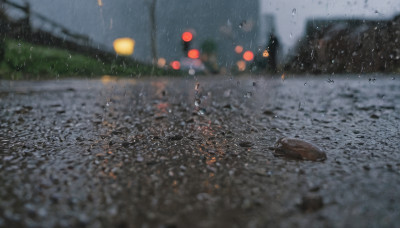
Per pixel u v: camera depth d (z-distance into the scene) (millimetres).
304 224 704
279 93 3613
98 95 3352
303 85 4574
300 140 1249
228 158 1196
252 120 1997
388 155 1205
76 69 6031
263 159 1182
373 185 912
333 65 3842
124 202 819
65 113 2230
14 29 5605
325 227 690
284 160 1167
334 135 1559
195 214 755
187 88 4297
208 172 1042
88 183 946
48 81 4816
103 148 1337
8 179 975
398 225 691
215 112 2322
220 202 818
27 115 2123
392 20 3266
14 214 756
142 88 4262
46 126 1790
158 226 702
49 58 5852
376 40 3398
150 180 972
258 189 898
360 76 5688
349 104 2645
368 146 1340
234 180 969
